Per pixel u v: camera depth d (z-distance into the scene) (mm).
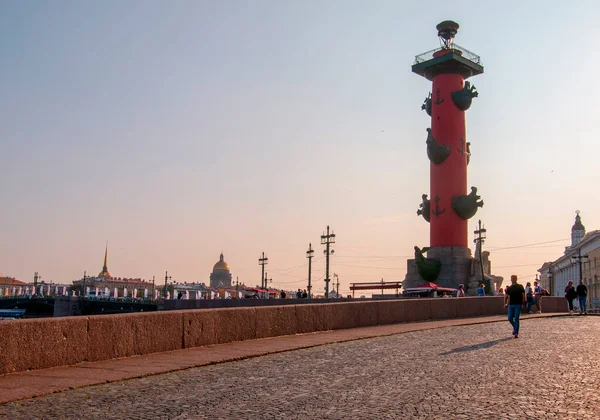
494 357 14320
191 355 14703
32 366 12195
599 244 99875
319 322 21562
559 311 41031
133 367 12719
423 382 10875
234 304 61062
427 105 62656
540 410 8516
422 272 58594
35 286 180375
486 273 60938
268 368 12867
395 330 22188
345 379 11289
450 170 59688
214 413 8570
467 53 63281
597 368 12492
